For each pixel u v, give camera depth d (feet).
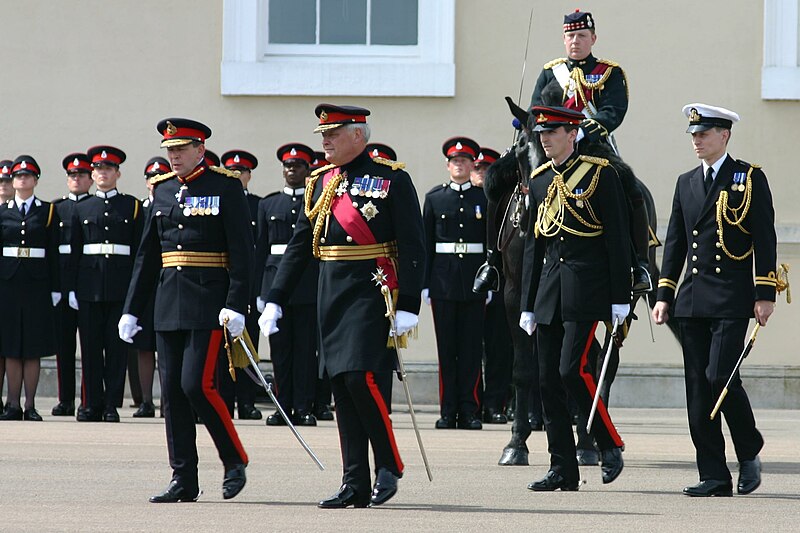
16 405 138.21
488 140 165.48
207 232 74.84
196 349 74.33
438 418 146.61
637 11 164.86
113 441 111.86
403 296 70.64
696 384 80.43
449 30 165.89
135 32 166.50
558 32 165.48
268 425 132.77
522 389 97.66
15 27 166.81
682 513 71.36
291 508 72.38
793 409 161.58
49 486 82.43
